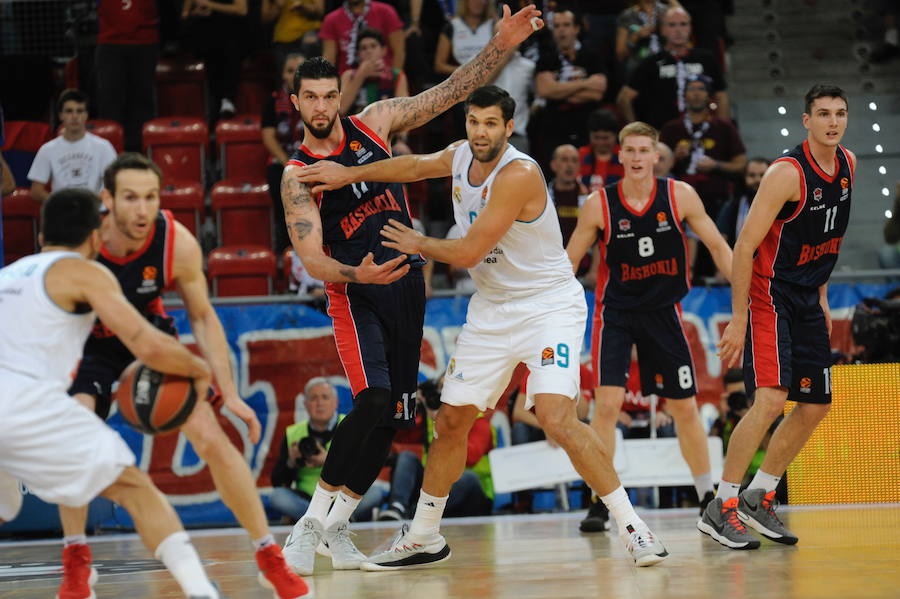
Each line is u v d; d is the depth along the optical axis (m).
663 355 15.82
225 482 8.86
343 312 11.98
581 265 23.16
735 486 12.77
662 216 15.41
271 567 8.91
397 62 27.03
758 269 12.98
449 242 11.07
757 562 10.98
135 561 13.95
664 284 15.63
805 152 12.59
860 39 35.50
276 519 20.91
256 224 26.09
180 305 21.48
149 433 8.26
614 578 10.11
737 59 35.09
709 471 16.34
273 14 30.20
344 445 11.55
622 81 27.98
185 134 27.58
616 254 15.64
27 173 27.84
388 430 12.36
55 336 7.98
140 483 7.95
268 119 25.70
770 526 12.93
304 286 22.36
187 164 27.55
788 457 13.33
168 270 9.98
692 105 24.59
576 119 25.91
